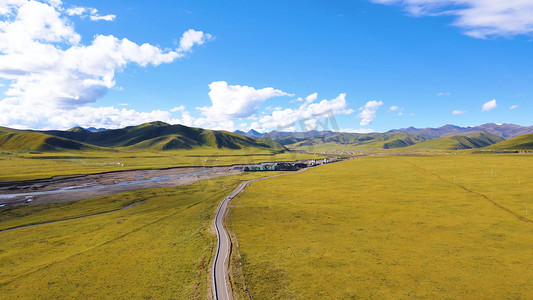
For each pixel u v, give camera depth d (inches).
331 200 3442.4
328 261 1745.8
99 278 1653.5
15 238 2337.6
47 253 2039.9
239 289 1460.4
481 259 1688.0
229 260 1802.4
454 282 1449.3
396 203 3149.6
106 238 2321.6
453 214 2628.0
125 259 1904.5
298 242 2078.0
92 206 3390.7
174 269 1740.9
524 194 3326.8
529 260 1649.9
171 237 2326.5
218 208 3181.6
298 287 1460.4
